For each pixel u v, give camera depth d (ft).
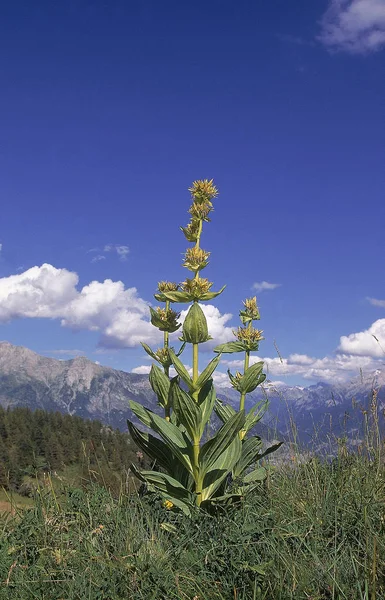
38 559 4.68
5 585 4.33
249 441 6.99
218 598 4.14
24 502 5.44
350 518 5.08
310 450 6.72
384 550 4.44
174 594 4.17
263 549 4.55
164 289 7.23
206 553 4.51
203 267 6.54
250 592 4.11
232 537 4.54
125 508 5.60
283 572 4.26
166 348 7.14
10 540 4.93
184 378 6.20
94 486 5.71
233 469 7.00
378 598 3.90
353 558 4.32
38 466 5.60
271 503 5.65
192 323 6.18
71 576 4.50
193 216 6.57
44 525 5.03
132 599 4.15
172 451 6.39
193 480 6.52
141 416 6.69
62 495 5.64
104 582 4.28
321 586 4.15
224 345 7.49
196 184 6.63
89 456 5.96
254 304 7.58
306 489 6.02
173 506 6.11
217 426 7.06
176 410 6.13
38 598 4.22
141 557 4.62
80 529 5.20
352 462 6.36
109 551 4.87
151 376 7.04
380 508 5.15
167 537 5.19
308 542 4.64
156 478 6.23
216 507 5.86
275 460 6.97
